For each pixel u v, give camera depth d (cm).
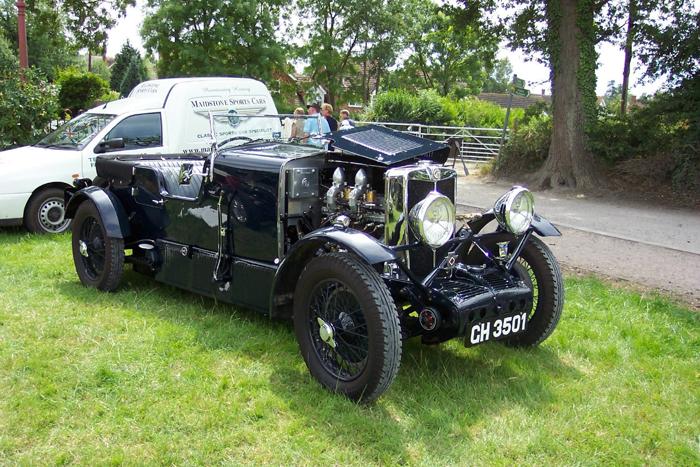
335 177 434
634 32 1388
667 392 396
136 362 418
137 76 4703
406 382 399
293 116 584
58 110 1115
